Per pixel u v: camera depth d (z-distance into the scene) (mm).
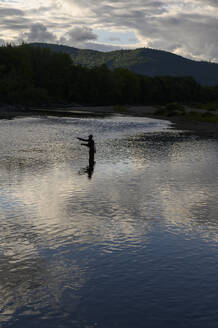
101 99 147000
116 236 8508
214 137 36312
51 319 5141
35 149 24641
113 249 7684
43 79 130625
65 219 9789
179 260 7133
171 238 8414
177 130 44500
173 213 10555
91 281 6230
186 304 5520
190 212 10680
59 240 8180
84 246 7832
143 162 20297
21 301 5594
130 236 8523
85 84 137875
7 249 7605
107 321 5098
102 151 24766
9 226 9117
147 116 73250
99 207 11047
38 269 6668
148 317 5191
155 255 7383
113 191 13195
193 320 5121
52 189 13281
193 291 5906
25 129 38750
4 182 14242
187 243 8102
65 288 5984
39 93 101312
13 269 6652
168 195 12758
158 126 50219
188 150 26016
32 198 11945
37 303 5539
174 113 74750
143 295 5781
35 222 9477
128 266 6832
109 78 148250
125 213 10469
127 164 19469
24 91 97625
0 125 41812
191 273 6551
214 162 20516
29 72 120500
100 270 6652
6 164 18375
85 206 11133
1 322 5066
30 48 138500
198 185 14422
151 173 16938
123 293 5836
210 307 5441
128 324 5035
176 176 16234
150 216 10211
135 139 33500
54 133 36250
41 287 6004
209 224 9539
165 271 6633
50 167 17922
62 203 11430
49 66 134750
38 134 34688
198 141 32312
